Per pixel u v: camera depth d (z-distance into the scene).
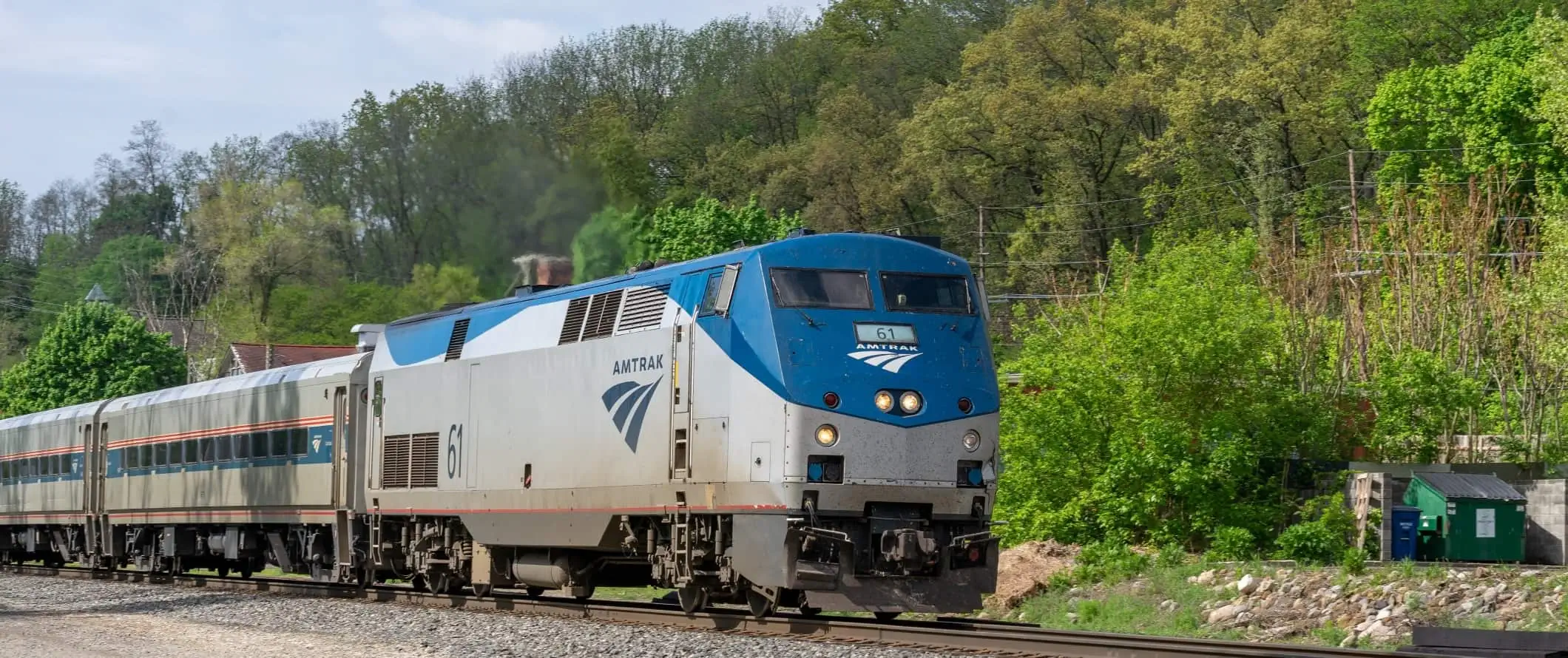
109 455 46.22
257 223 88.25
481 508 28.42
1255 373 35.94
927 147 85.75
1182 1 87.75
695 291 23.70
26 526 53.12
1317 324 40.31
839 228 91.44
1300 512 33.31
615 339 25.17
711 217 69.75
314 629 24.61
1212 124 79.44
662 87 109.12
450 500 29.44
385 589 32.41
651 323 24.42
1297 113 76.88
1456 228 47.56
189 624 25.88
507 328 28.38
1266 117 78.75
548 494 26.48
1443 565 29.55
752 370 22.16
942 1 105.50
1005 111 82.88
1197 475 34.31
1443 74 68.62
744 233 70.44
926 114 86.38
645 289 24.98
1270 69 76.69
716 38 111.50
